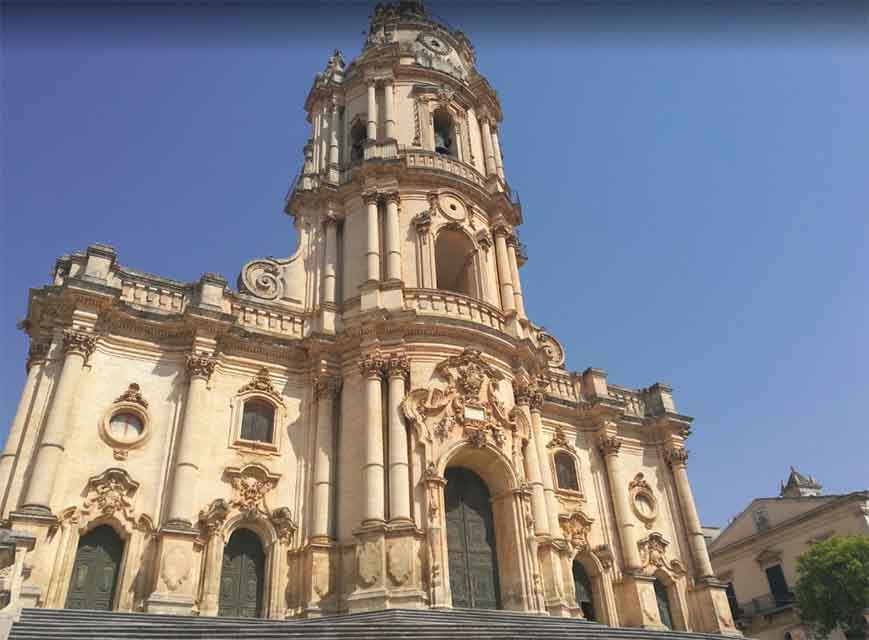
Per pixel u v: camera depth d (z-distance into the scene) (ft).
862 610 124.57
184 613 73.51
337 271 108.78
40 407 78.59
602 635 69.77
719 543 182.19
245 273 103.60
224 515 81.66
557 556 92.68
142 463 82.28
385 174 112.27
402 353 94.58
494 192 121.90
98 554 76.38
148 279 93.71
